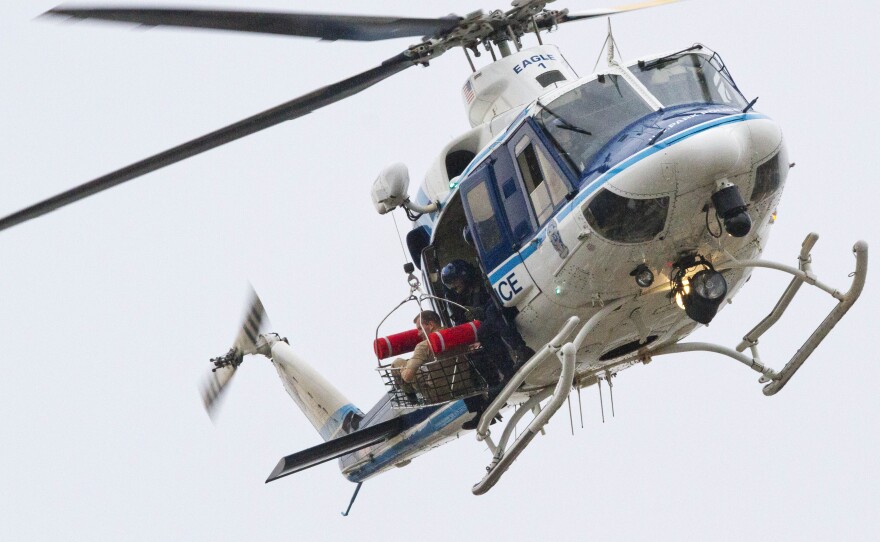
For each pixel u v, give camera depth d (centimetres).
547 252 3897
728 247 3869
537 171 3906
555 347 3897
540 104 3916
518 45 4450
